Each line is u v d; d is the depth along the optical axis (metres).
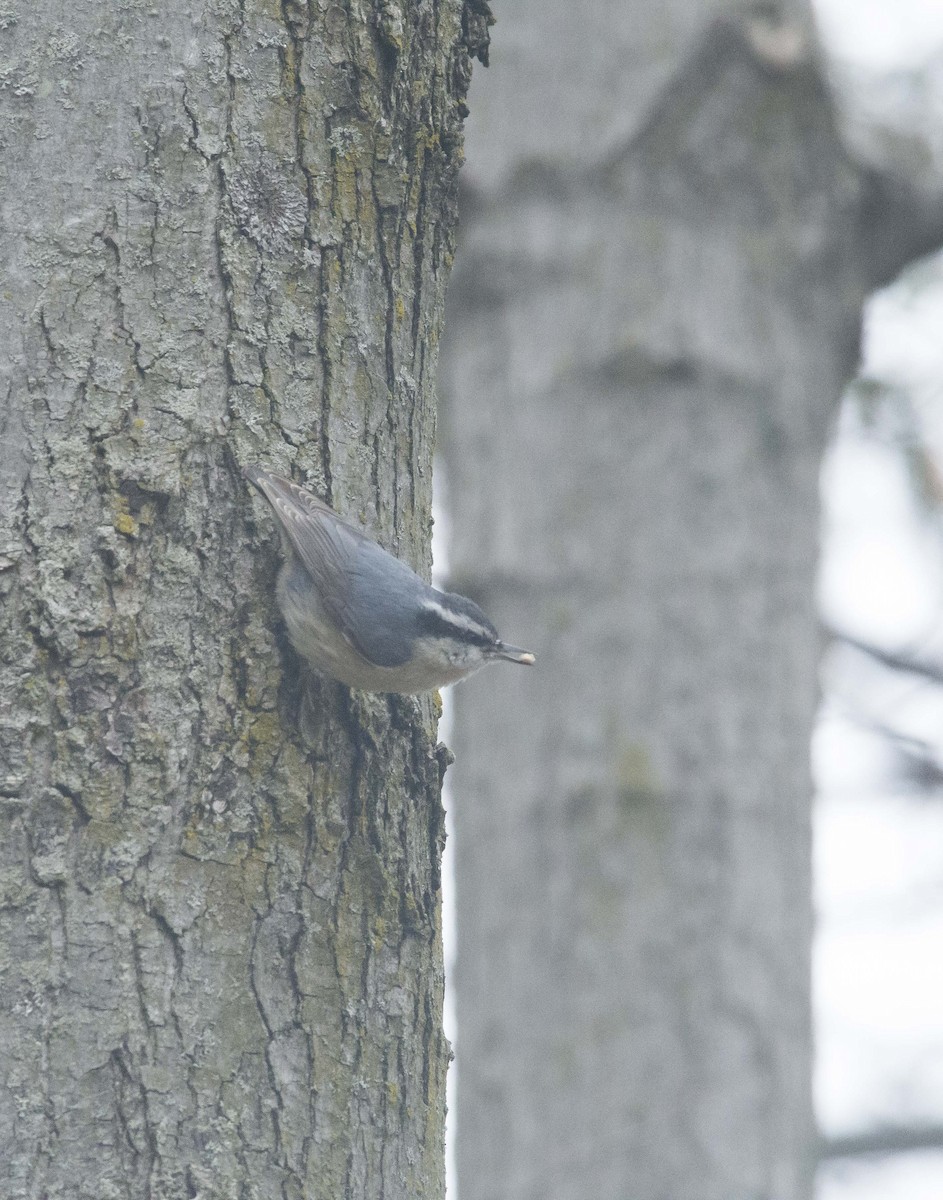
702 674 13.77
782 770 13.78
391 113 8.52
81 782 7.40
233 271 8.04
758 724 13.76
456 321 14.88
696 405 14.17
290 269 8.20
